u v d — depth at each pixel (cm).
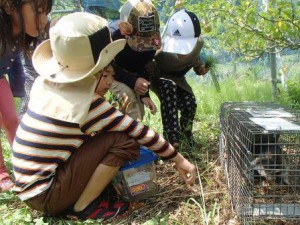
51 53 245
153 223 218
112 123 223
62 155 223
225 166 283
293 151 248
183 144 337
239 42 458
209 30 412
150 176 253
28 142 222
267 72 952
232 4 428
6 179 278
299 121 232
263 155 232
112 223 235
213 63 362
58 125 217
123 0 420
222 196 262
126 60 303
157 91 332
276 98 514
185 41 308
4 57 279
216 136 377
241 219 226
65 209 237
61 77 217
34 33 273
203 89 640
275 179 246
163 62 326
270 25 414
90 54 214
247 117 254
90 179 229
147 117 386
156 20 296
